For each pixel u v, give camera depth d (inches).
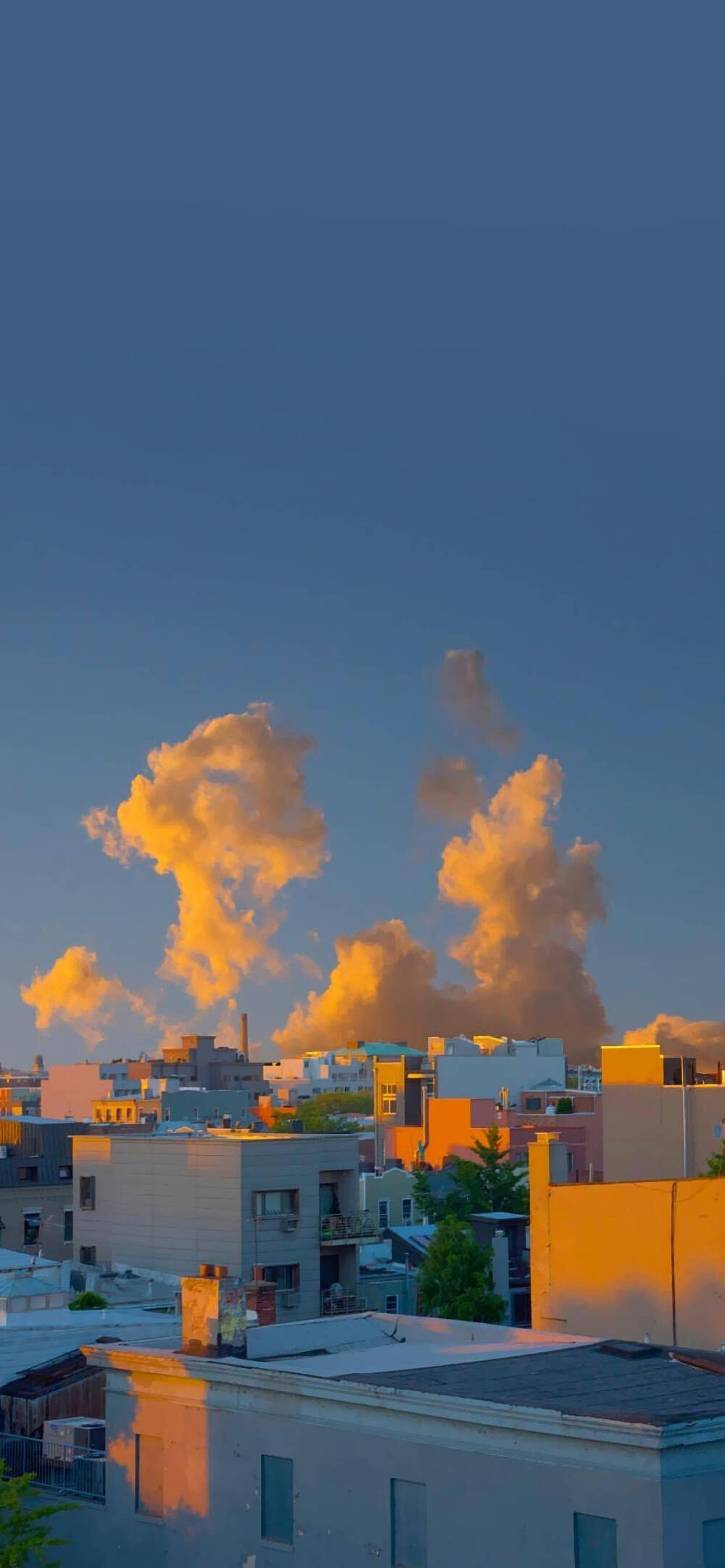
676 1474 1147.3
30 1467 1712.6
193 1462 1469.0
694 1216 1907.0
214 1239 3312.0
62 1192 4434.1
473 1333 1675.7
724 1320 1862.7
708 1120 4010.8
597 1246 1987.0
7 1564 1403.8
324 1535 1347.2
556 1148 2066.9
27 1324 2033.7
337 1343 1672.0
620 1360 1489.9
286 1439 1389.0
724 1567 1156.5
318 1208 3378.4
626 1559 1147.9
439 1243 3262.8
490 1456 1240.8
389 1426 1311.5
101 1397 1846.7
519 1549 1211.2
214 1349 1534.2
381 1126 7322.8
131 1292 3085.6
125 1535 1521.9
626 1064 4192.9
